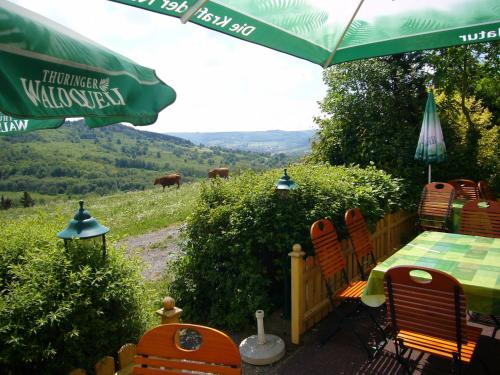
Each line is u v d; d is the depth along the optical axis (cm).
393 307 287
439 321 269
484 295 288
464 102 980
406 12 291
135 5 178
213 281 493
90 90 185
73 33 202
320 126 987
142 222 1295
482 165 921
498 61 957
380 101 898
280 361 387
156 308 500
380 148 855
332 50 312
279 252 471
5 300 282
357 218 477
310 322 447
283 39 267
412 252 382
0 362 259
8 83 150
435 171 868
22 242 383
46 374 281
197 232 523
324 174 591
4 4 168
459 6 279
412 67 953
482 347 382
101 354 308
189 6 196
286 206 473
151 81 235
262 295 468
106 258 341
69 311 280
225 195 529
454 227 654
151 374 196
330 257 412
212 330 188
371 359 378
